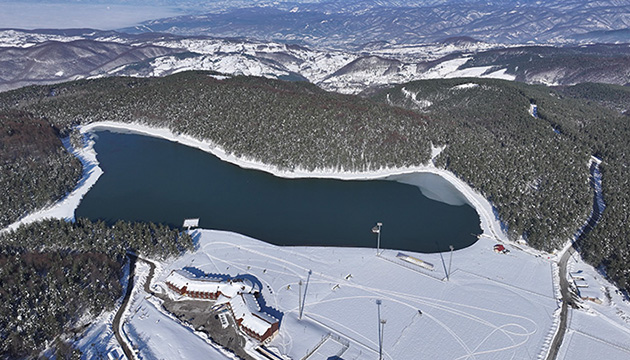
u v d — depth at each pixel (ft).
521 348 360.48
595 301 419.33
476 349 359.05
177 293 422.82
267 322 368.07
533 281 452.76
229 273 458.09
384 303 414.82
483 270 472.03
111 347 355.36
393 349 357.41
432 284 445.37
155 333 371.35
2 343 339.16
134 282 444.14
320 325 383.65
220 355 349.61
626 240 496.23
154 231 528.63
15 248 470.39
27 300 380.17
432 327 383.45
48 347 352.28
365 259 491.31
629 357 353.51
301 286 438.40
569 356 353.10
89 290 400.06
